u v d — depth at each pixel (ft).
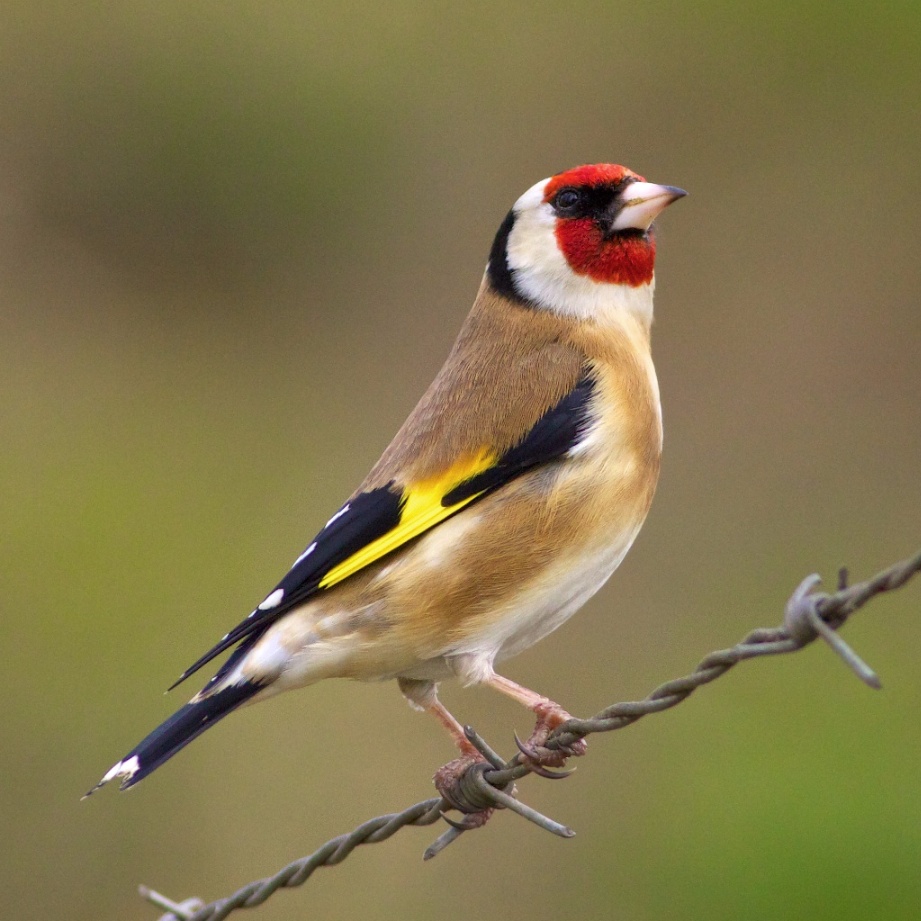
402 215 55.93
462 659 22.09
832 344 50.16
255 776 38.65
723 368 50.24
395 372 52.90
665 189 23.90
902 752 38.42
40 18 58.39
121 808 37.88
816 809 37.17
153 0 59.00
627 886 36.78
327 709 40.04
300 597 21.99
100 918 36.76
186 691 40.63
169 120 57.88
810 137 54.75
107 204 57.36
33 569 44.19
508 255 24.67
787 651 16.10
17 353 53.26
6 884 36.91
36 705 40.47
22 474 48.03
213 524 46.62
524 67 57.31
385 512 22.11
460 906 36.78
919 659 41.19
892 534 45.42
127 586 43.91
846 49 55.47
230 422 51.11
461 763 20.89
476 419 22.50
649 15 56.95
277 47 58.23
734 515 46.06
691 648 42.06
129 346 53.93
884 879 35.96
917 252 52.01
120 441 49.93
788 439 48.14
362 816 38.09
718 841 36.99
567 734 19.21
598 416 22.50
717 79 56.08
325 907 36.86
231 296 56.03
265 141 57.36
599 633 42.73
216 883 37.09
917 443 47.85
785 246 52.54
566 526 22.15
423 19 58.49
